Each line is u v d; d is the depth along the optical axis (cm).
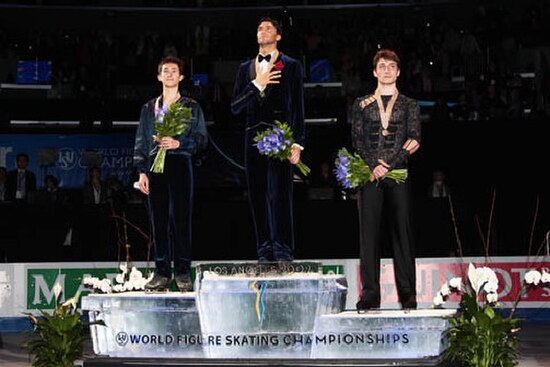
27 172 2234
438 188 2147
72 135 2342
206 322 1070
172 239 1204
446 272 1923
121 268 1270
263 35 1228
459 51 3031
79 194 2291
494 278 1103
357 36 3164
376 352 1041
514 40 3055
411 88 2802
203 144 1214
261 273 1088
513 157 2234
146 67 3038
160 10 3478
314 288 1055
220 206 2052
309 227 2030
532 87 2748
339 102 2548
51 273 1930
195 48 3148
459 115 2516
